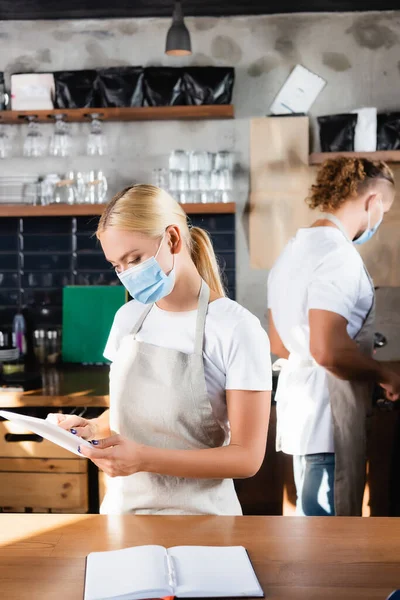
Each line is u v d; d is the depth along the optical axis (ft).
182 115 12.00
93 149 12.10
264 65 12.60
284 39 12.57
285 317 8.38
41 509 9.41
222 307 5.69
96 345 12.19
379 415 10.48
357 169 8.21
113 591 3.97
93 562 4.33
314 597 4.04
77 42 12.70
